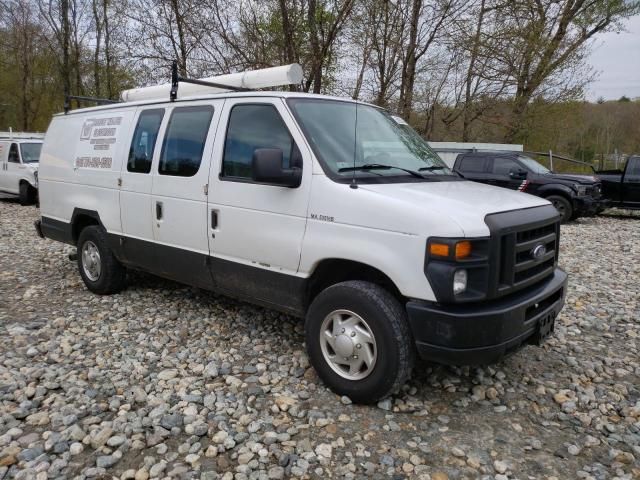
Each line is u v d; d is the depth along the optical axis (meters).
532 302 3.36
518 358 4.35
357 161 3.83
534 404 3.64
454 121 20.58
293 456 2.96
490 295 3.13
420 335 3.16
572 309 5.68
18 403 3.49
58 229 6.35
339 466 2.90
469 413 3.49
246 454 2.96
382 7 13.21
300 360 4.15
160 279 6.49
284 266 3.85
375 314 3.30
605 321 5.36
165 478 2.78
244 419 3.31
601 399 3.73
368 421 3.34
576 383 3.94
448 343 3.07
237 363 4.15
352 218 3.41
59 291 6.08
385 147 4.19
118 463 2.91
